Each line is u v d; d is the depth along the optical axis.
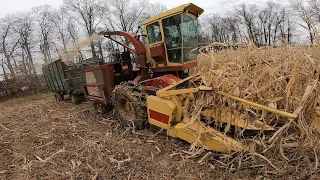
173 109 3.80
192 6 4.93
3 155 4.16
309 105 3.19
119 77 5.84
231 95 3.29
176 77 4.98
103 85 5.57
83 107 7.44
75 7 32.44
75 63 8.65
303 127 2.85
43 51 32.19
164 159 3.45
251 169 2.96
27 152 4.12
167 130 3.90
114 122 5.33
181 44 4.94
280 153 2.98
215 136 3.27
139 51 5.46
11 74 17.31
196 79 4.14
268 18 34.75
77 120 5.83
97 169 3.28
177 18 4.89
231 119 3.36
